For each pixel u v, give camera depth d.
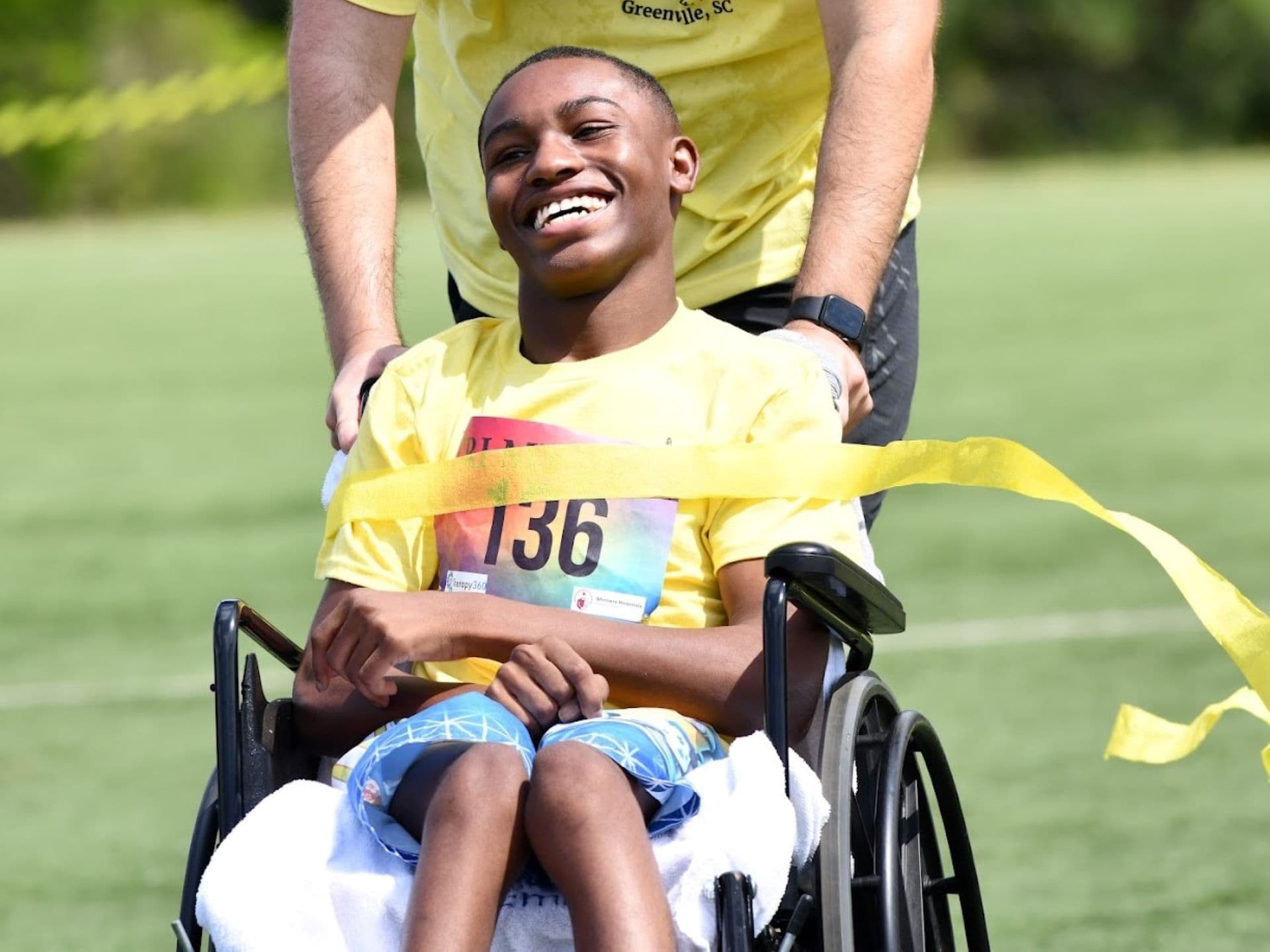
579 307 5.94
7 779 10.84
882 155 6.46
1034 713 11.27
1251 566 14.51
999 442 5.69
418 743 5.16
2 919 8.59
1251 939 7.89
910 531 16.62
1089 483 18.06
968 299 34.50
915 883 5.74
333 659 5.41
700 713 5.38
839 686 5.50
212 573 15.91
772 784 4.99
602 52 6.88
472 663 5.84
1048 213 51.53
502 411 5.94
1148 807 9.65
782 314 7.25
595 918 4.77
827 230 6.38
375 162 7.00
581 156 5.85
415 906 4.83
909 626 13.41
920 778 5.93
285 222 60.03
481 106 7.38
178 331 33.94
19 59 63.44
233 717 5.22
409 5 7.17
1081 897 8.44
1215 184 62.31
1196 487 17.70
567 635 5.37
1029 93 80.44
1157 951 7.79
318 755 5.77
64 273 45.38
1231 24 80.00
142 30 65.06
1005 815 9.57
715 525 5.71
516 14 7.20
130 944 8.26
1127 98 80.62
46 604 15.12
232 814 5.21
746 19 6.96
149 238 55.34
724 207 7.08
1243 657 5.62
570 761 4.94
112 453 22.19
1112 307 32.53
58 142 63.75
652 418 5.82
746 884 4.91
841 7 6.70
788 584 5.08
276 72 66.00
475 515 5.81
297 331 33.38
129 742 11.54
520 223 5.94
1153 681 11.86
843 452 5.70
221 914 5.03
